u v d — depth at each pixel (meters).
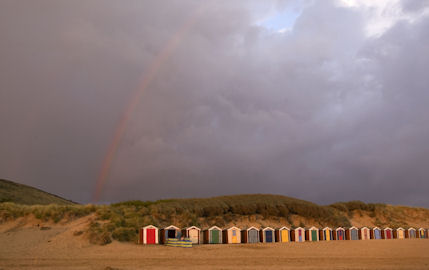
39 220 47.94
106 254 35.81
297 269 27.56
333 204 84.81
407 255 37.22
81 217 50.94
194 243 47.09
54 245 39.22
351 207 84.38
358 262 31.92
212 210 64.62
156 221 55.03
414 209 88.62
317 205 77.50
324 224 70.12
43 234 43.22
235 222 64.44
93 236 42.31
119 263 30.38
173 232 45.69
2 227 45.25
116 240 43.84
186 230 47.16
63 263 30.17
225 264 30.23
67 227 46.72
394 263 31.28
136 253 36.72
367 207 84.56
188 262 31.30
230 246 43.91
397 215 84.69
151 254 36.22
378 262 31.95
